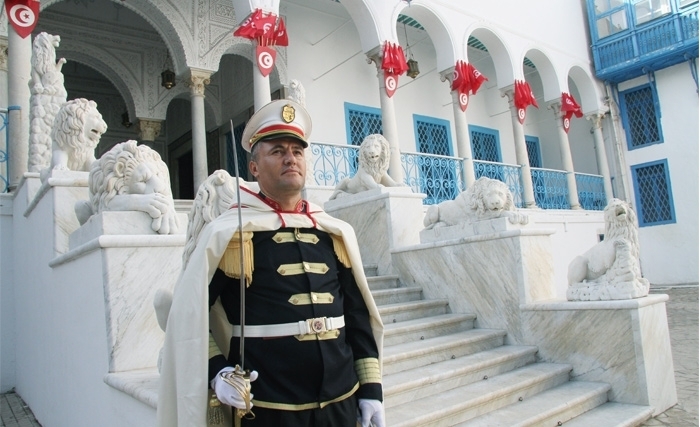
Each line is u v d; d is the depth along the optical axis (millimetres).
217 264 1788
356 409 1888
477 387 4184
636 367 4395
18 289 6031
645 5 15594
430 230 6371
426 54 15359
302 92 8367
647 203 16141
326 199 8078
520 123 13477
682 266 15305
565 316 4879
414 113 14695
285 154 1917
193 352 1674
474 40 15359
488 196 5754
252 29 8125
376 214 6930
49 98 5820
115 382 3041
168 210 3668
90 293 3586
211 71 10445
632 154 16438
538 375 4469
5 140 6898
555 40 15336
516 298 5273
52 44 5953
